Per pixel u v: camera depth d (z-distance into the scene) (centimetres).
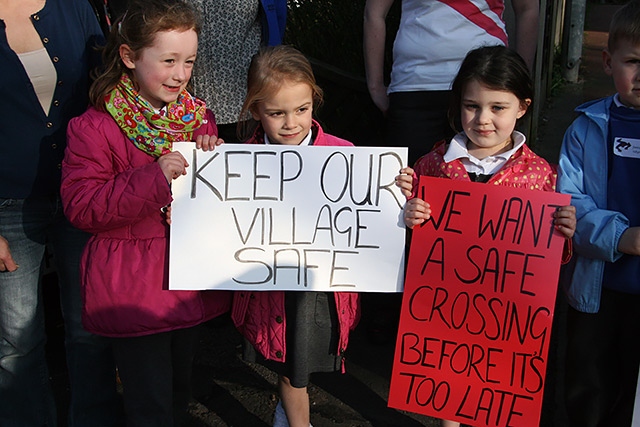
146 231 248
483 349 248
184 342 270
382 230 251
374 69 358
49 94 259
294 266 252
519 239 241
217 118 339
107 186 234
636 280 246
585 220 245
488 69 238
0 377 280
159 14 225
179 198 246
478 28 319
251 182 249
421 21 324
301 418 280
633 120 246
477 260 245
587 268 251
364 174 249
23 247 272
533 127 606
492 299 245
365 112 484
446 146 269
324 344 266
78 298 284
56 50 256
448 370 251
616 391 270
